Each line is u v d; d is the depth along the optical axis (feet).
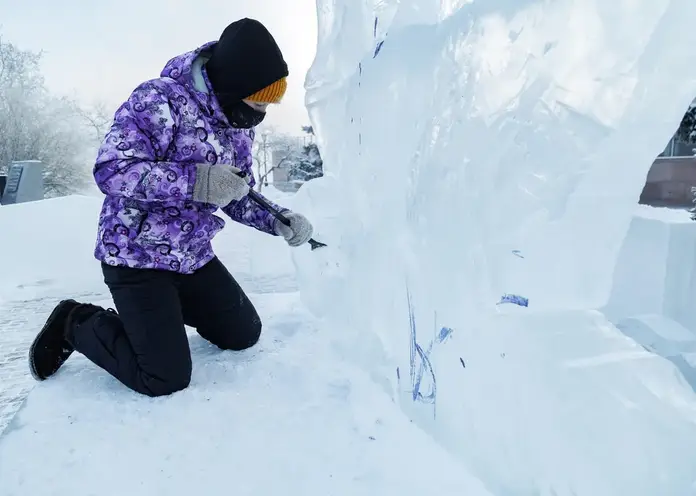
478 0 3.27
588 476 2.67
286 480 3.51
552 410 2.89
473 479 3.43
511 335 3.23
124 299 4.85
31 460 3.78
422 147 3.91
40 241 15.76
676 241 7.48
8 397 5.17
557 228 2.94
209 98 4.85
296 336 6.09
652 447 2.55
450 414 3.68
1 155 65.16
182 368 4.82
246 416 4.34
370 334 4.98
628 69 2.51
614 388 2.79
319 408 4.44
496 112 3.16
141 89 4.66
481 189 3.29
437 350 3.82
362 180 5.05
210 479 3.54
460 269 3.55
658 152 2.68
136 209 4.85
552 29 2.76
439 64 3.75
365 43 4.90
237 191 4.62
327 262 6.12
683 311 7.32
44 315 8.89
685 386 2.81
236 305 5.62
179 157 4.80
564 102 2.78
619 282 7.88
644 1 2.39
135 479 3.56
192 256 5.23
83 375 5.21
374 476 3.52
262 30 4.73
